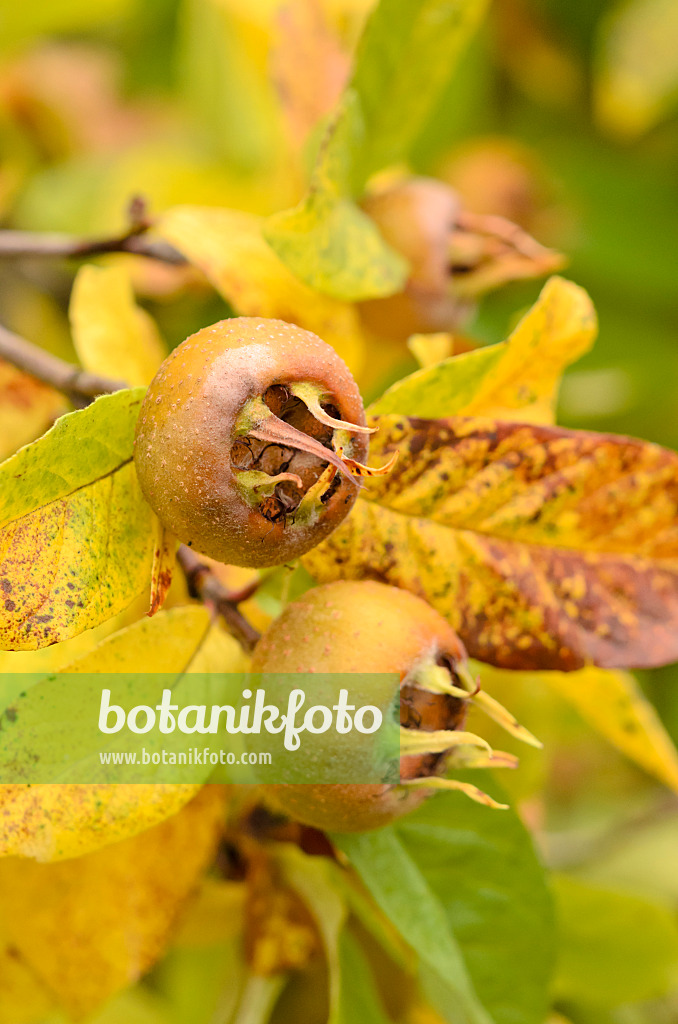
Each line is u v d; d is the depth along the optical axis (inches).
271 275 16.3
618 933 18.3
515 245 18.2
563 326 15.0
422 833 15.3
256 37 24.3
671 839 29.1
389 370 20.2
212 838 15.9
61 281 26.7
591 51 27.5
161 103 29.0
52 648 15.4
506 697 18.2
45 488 13.3
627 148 28.0
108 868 15.8
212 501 12.9
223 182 25.4
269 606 15.3
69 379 16.0
